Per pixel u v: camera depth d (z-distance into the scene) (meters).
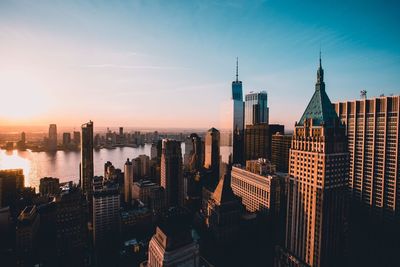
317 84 175.75
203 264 197.62
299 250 172.00
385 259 195.25
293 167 178.00
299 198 171.75
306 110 176.88
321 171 154.88
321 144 156.38
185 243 147.88
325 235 156.25
